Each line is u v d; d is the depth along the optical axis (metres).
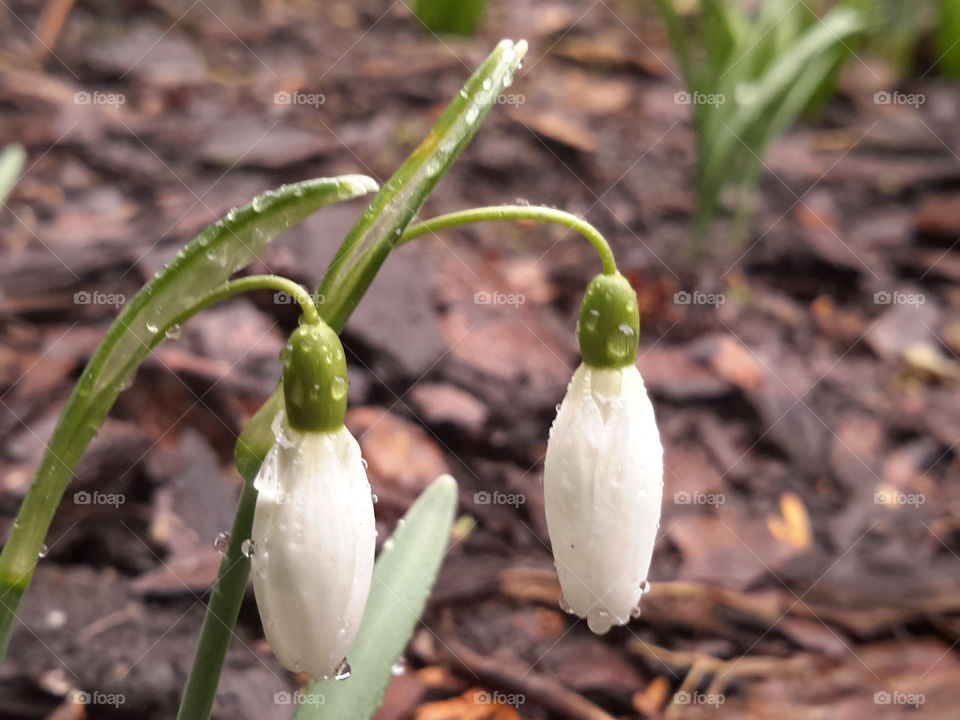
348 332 0.25
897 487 0.26
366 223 0.11
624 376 0.12
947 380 0.30
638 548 0.12
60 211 0.30
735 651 0.20
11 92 0.36
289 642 0.11
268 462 0.11
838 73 0.45
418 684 0.18
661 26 0.52
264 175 0.34
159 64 0.41
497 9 0.54
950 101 0.49
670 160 0.39
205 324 0.25
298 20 0.48
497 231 0.33
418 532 0.15
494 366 0.26
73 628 0.18
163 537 0.20
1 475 0.21
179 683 0.17
